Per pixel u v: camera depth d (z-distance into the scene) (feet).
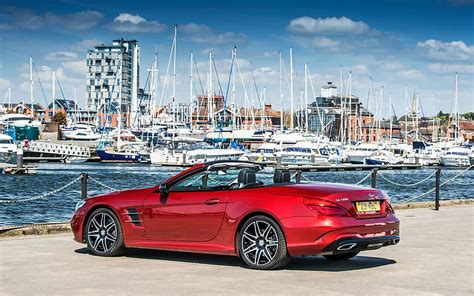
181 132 348.59
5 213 92.32
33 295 24.75
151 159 274.16
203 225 31.76
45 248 37.86
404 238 41.91
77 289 25.84
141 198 33.88
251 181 32.19
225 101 323.98
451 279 27.55
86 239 35.27
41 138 422.00
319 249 28.86
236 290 25.40
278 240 29.48
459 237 42.50
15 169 203.72
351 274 28.84
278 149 290.35
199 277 28.32
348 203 29.35
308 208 29.14
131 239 33.94
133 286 26.37
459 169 301.43
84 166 263.70
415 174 252.62
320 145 303.27
